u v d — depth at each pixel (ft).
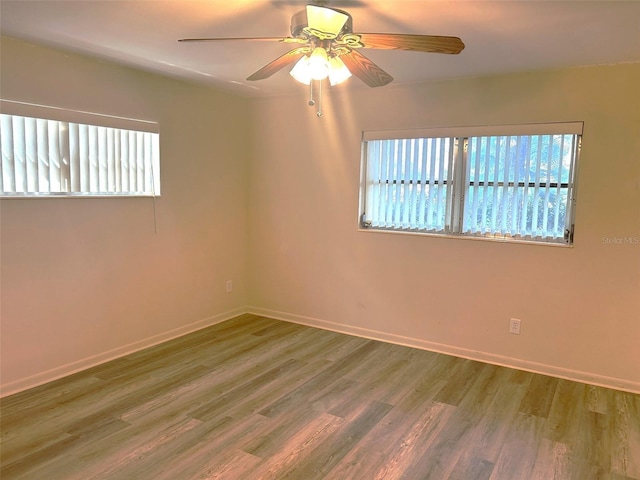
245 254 15.97
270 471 7.30
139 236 12.24
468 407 9.57
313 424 8.78
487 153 11.78
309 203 14.58
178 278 13.48
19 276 9.78
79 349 11.03
